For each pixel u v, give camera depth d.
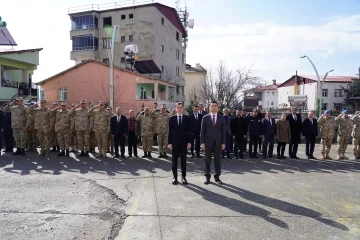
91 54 41.03
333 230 4.15
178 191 6.04
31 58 26.61
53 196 5.66
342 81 46.31
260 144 12.49
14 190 6.06
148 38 39.06
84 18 41.69
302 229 4.17
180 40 48.47
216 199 5.52
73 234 4.01
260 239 3.87
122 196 5.66
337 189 6.28
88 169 8.20
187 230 4.13
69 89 28.70
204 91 40.53
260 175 7.63
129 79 26.27
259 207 5.08
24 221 4.45
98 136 10.24
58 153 11.01
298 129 10.49
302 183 6.79
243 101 33.41
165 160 9.77
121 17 40.53
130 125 10.48
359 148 10.65
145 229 4.16
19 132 10.42
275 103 67.12
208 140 6.79
